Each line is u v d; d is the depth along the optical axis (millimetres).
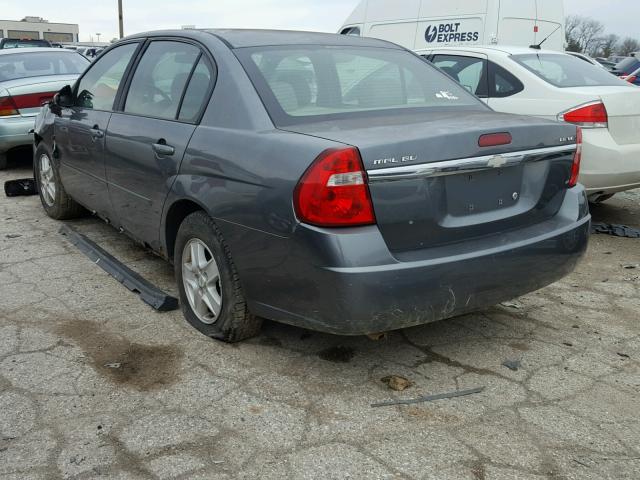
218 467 2381
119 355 3238
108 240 5199
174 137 3445
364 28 11164
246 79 3186
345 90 3330
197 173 3213
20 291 4082
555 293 4219
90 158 4527
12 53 8805
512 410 2781
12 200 6617
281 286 2811
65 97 5059
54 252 4875
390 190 2617
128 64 4316
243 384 2969
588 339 3510
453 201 2809
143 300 3922
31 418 2680
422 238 2732
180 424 2650
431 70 3848
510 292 2998
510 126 2941
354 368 3131
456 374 3092
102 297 3998
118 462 2400
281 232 2709
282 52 3438
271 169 2762
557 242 3092
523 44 9711
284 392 2904
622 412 2775
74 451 2463
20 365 3125
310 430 2617
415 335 3510
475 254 2793
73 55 9320
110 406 2777
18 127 7805
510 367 3158
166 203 3518
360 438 2566
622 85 5906
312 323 2771
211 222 3195
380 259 2594
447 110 3416
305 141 2715
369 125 2908
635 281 4465
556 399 2879
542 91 5605
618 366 3201
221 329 3279
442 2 9852
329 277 2576
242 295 3145
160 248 3807
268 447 2504
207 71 3441
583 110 5223
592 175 5254
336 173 2543
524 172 3070
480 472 2363
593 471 2377
